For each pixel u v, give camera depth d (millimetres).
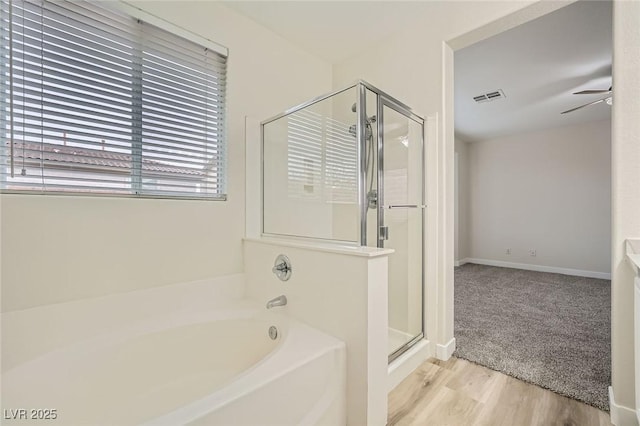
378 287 1345
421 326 2047
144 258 1604
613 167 1371
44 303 1302
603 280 4266
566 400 1529
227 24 1954
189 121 1792
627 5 1332
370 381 1291
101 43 1472
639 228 1312
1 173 1228
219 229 1915
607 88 3244
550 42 2422
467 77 3027
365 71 2459
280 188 2059
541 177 4973
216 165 1918
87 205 1425
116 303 1502
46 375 1171
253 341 1691
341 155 1796
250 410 958
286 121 2049
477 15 1829
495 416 1424
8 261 1225
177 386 1493
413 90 2146
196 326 1595
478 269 5086
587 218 4555
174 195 1721
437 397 1570
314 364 1195
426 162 2053
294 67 2373
